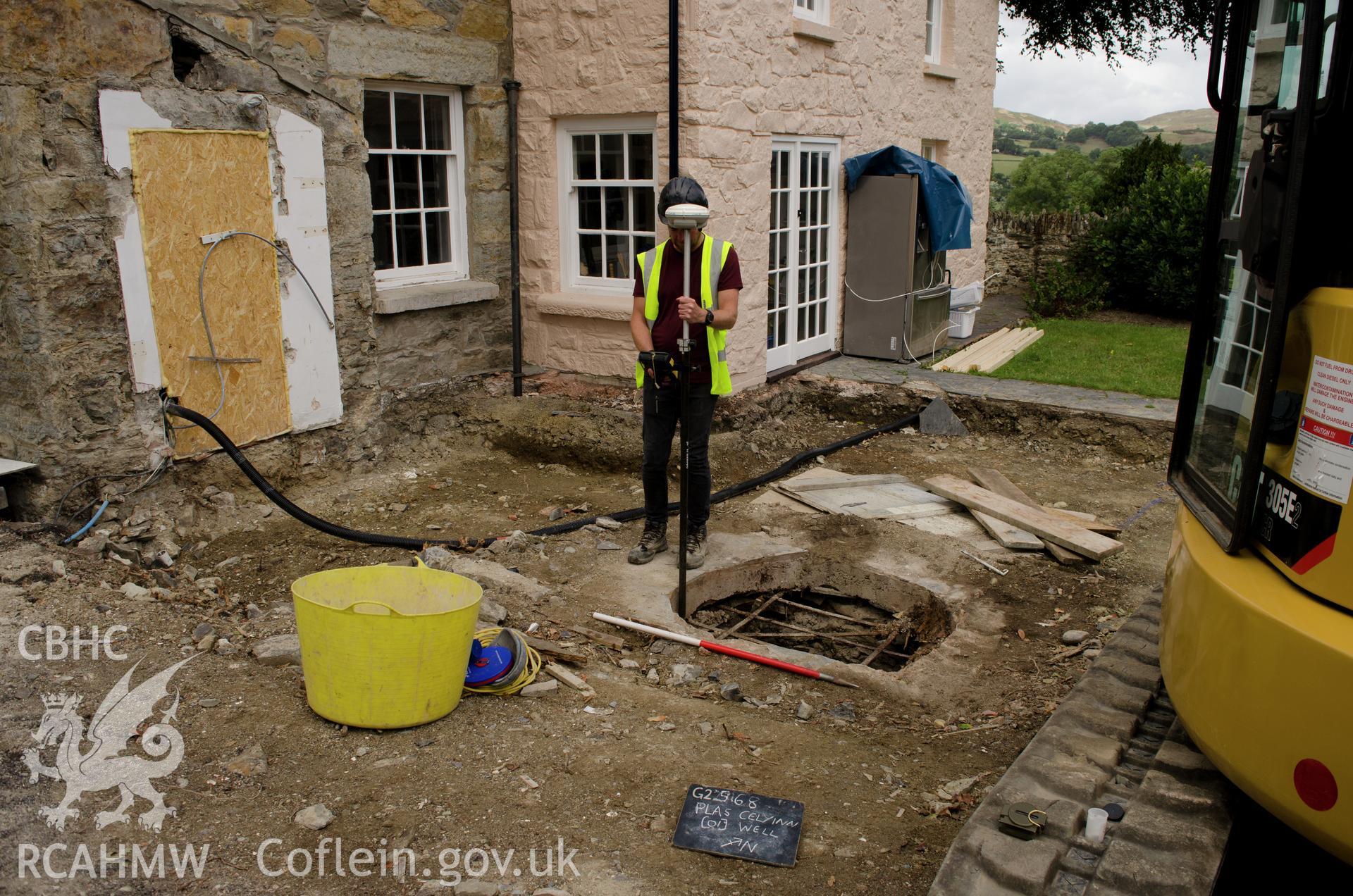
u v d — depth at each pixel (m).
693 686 4.23
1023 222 15.06
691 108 7.20
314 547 5.70
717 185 7.55
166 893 2.68
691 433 5.20
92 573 4.78
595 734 3.64
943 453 7.95
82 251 5.23
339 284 6.79
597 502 6.62
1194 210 13.06
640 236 7.88
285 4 6.23
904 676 4.36
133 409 5.58
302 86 6.32
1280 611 2.21
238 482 6.20
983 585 5.36
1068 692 3.82
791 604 5.61
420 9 7.22
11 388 5.29
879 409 8.73
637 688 4.08
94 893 2.65
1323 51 2.32
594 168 8.02
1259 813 2.79
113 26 5.25
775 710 4.07
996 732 3.88
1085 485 7.20
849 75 9.35
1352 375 2.09
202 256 5.82
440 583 3.90
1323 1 2.12
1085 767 2.99
